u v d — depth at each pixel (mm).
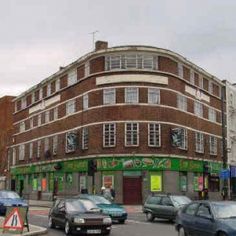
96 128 47812
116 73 47531
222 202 16141
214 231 14945
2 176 74000
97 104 48094
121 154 46188
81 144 50188
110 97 47500
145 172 45969
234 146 63875
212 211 15578
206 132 56438
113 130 46812
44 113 60719
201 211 16234
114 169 46188
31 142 64375
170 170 46969
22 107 69000
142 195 45531
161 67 48000
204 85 57531
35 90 64312
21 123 68938
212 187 56375
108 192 35594
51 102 58844
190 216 16703
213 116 59125
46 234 19969
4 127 75375
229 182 58688
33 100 65000
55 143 56625
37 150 62062
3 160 74375
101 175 46750
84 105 50312
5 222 18766
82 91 51031
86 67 50625
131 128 46531
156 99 47344
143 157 46094
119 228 23297
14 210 18797
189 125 51938
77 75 52531
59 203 22266
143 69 47281
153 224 25875
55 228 22625
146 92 47062
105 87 47812
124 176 45969
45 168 58719
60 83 56781
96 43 54125
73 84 53125
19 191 66812
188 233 16688
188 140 51375
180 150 49125
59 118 56156
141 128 46500
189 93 52812
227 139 62250
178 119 49281
